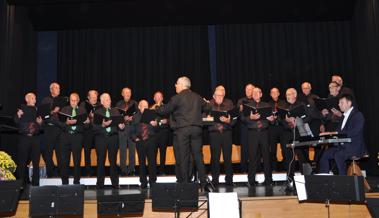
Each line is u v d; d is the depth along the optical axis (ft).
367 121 27.58
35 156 21.49
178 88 18.16
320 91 31.76
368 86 27.40
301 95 24.04
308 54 32.12
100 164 20.80
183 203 15.15
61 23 30.76
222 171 29.14
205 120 18.97
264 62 32.22
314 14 30.50
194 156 17.65
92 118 22.31
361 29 28.55
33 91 30.89
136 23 30.81
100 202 14.96
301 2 29.86
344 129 18.12
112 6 29.76
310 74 31.91
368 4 26.71
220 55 32.27
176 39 32.48
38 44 32.73
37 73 32.50
